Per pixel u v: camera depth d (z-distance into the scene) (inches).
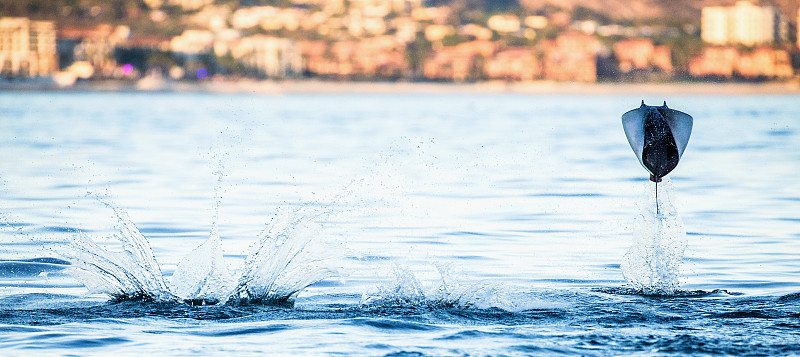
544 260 1219.9
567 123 5625.0
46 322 837.8
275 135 4392.2
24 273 1100.5
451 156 3070.9
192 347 753.6
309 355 730.8
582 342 768.9
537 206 1753.2
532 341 772.0
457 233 1424.7
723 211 1712.6
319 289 1005.8
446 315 871.1
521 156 3078.2
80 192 1975.9
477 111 7701.8
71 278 1070.4
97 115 6491.1
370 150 3363.7
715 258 1239.5
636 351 741.3
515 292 981.2
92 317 861.2
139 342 770.2
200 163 2785.4
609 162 2837.1
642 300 953.5
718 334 791.1
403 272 1002.1
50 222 1526.8
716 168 2615.7
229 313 877.8
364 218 1560.0
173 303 918.4
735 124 5334.6
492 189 2044.8
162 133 4480.8
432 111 7687.0
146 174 2413.9
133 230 1011.9
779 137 4097.0
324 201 1809.8
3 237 1373.0
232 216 1610.5
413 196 1898.4
